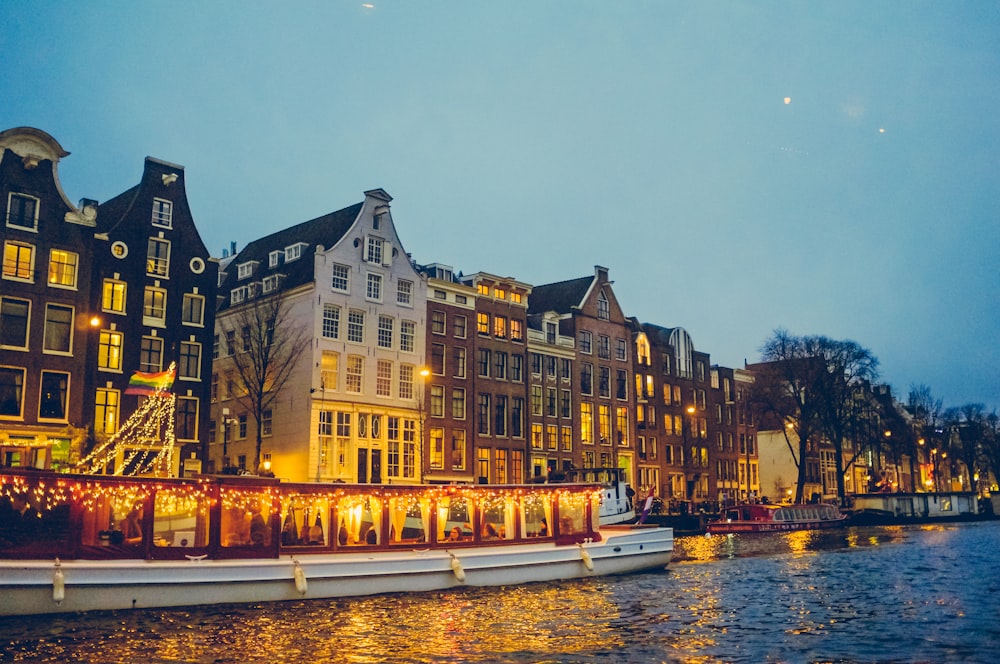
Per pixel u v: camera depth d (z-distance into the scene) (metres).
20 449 37.59
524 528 31.70
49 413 38.88
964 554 45.91
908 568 38.66
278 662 19.20
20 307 38.59
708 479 82.12
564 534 32.69
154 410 41.91
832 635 22.73
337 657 19.73
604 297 72.38
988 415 117.19
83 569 22.44
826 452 101.88
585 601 27.55
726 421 86.56
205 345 45.12
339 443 48.94
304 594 25.66
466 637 21.97
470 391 57.25
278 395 49.91
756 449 90.12
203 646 20.27
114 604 22.92
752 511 65.31
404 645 21.02
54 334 39.47
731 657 20.23
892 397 116.88
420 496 29.05
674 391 79.81
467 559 29.16
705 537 58.09
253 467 50.47
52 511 25.33
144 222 43.75
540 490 32.16
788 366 78.56
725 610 26.36
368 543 27.91
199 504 24.88
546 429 63.75
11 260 38.59
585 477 52.12
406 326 53.72
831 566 39.44
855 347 79.12
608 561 33.53
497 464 58.81
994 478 132.12
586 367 68.94
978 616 25.62
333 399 48.75
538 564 31.08
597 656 20.20
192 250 45.28
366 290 51.62
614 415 70.69
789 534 62.78
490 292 60.66
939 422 113.69
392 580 27.41
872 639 22.27
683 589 30.62
